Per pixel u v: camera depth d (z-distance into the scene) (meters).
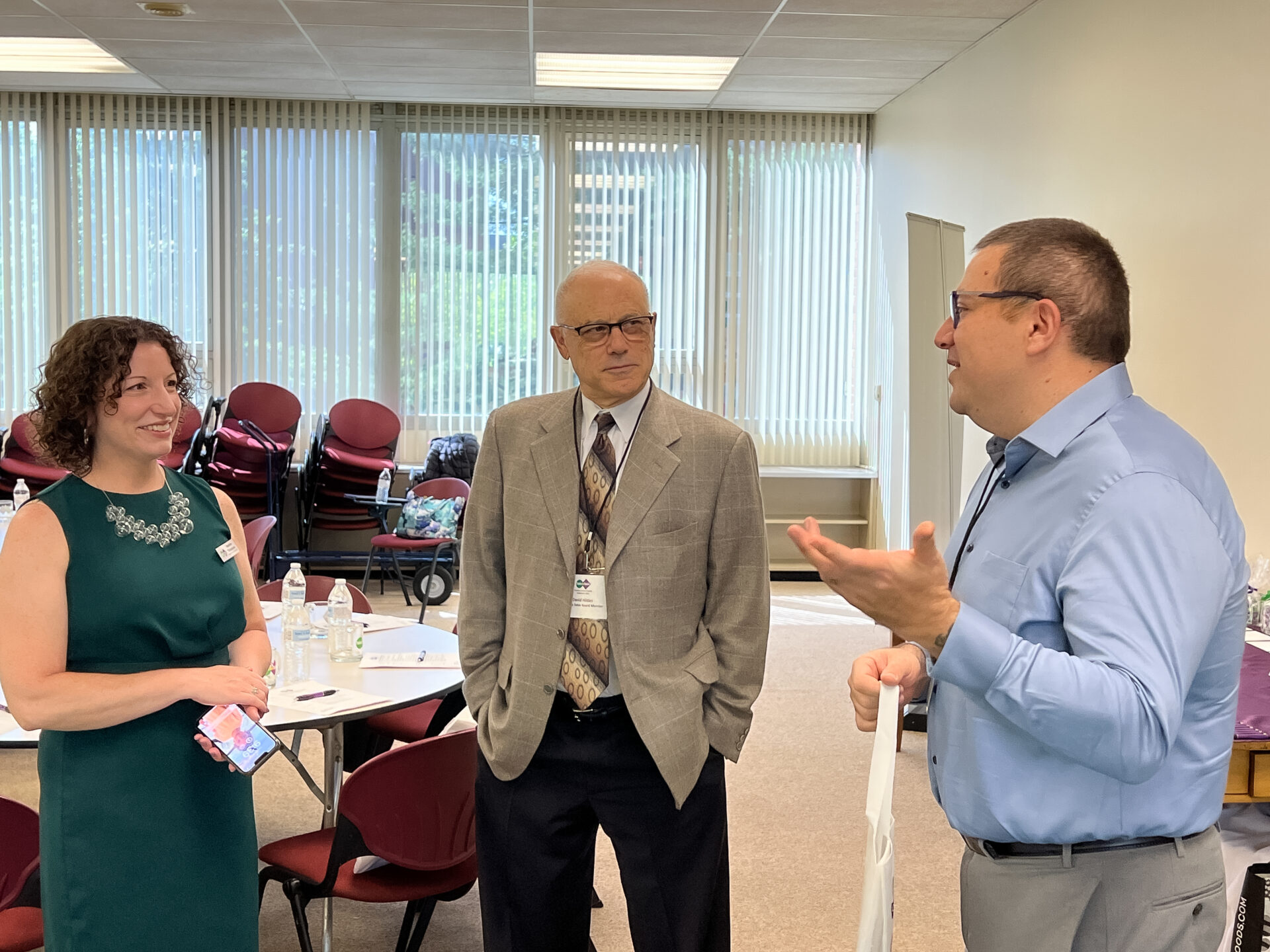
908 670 1.39
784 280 9.10
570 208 8.91
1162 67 4.80
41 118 8.54
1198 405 4.55
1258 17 4.14
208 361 8.78
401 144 8.79
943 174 7.45
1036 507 1.35
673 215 8.98
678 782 2.09
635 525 2.15
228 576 2.10
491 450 2.34
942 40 6.84
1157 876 1.34
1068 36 5.66
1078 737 1.14
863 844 3.85
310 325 8.84
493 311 8.94
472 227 8.88
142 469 1.98
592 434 2.25
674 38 6.86
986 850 1.42
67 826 1.88
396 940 3.12
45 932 1.92
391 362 8.91
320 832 2.72
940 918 3.29
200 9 6.36
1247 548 4.23
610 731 2.14
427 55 7.31
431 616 7.37
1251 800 2.49
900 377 8.16
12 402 8.70
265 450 7.77
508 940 2.20
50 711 1.80
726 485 2.22
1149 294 4.93
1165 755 1.16
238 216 8.73
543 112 8.84
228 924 2.01
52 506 1.88
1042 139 5.98
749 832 3.96
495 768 2.17
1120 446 1.29
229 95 8.50
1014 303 1.36
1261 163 4.15
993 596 1.37
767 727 5.16
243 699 1.94
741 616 2.22
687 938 2.15
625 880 2.19
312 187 8.77
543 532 2.20
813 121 9.01
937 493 5.82
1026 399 1.38
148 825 1.91
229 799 2.02
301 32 6.82
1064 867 1.37
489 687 2.27
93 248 8.65
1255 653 3.23
